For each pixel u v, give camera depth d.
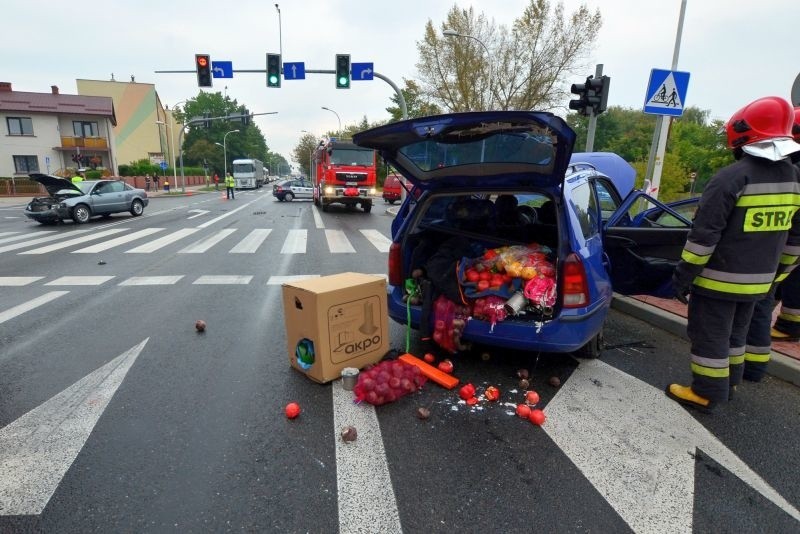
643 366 3.85
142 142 56.53
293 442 2.74
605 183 4.94
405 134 3.25
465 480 2.41
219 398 3.27
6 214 18.64
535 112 2.65
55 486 2.33
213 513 2.17
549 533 2.06
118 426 2.90
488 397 3.24
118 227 13.80
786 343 4.09
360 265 8.29
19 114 36.25
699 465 2.55
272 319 5.08
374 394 3.12
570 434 2.84
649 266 4.25
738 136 2.78
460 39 29.47
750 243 2.75
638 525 2.11
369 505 2.23
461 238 4.01
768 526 2.12
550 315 3.26
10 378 3.58
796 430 2.93
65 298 5.91
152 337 4.50
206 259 8.71
